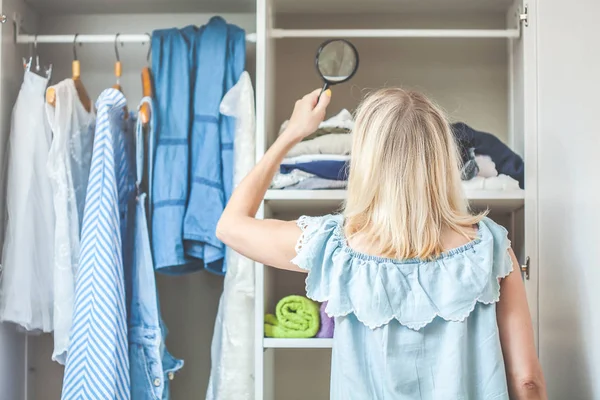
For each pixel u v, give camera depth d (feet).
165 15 8.18
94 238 6.47
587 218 5.63
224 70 7.14
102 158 6.58
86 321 6.37
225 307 6.80
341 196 6.67
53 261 6.93
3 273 6.82
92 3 7.80
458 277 4.42
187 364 8.00
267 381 7.01
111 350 6.34
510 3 7.61
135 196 7.38
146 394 6.82
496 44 7.98
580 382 5.71
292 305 6.75
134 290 6.95
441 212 4.57
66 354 6.82
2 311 6.79
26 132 6.91
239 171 6.89
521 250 7.07
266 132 6.97
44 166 6.95
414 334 4.42
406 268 4.47
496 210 7.48
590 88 5.74
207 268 7.11
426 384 4.41
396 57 8.02
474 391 4.45
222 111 6.93
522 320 4.61
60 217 6.73
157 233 6.92
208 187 6.92
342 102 8.00
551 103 6.44
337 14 8.02
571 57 6.16
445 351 4.38
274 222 4.94
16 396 7.50
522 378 4.53
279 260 4.81
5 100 7.10
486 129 7.93
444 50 8.00
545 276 6.43
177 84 7.16
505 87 7.94
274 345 6.61
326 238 4.68
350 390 4.46
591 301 5.53
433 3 7.68
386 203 4.51
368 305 4.43
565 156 6.11
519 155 7.22
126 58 8.12
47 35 8.06
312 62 8.02
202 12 8.12
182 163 7.00
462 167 6.72
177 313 8.02
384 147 4.59
